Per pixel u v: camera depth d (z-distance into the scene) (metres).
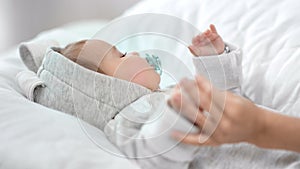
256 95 0.90
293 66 0.86
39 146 0.64
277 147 0.68
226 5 1.10
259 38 0.95
